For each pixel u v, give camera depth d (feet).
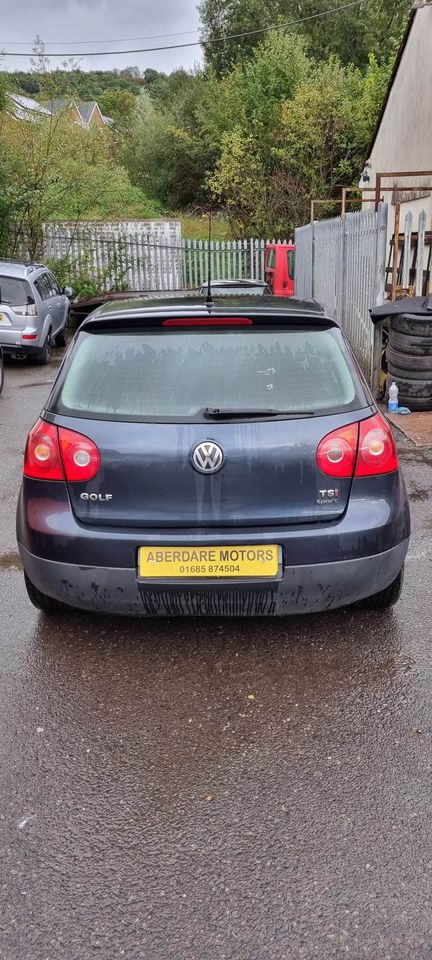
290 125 79.20
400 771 8.36
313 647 11.10
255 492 9.60
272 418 9.62
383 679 10.22
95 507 9.79
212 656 10.90
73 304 53.16
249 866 7.06
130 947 6.22
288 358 10.12
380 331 29.04
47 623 11.94
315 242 46.83
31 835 7.48
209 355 10.07
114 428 9.70
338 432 9.73
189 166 114.73
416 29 46.83
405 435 23.63
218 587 9.65
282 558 9.68
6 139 59.72
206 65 123.03
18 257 61.36
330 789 8.09
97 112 186.70
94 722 9.36
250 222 83.97
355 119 79.00
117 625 11.87
